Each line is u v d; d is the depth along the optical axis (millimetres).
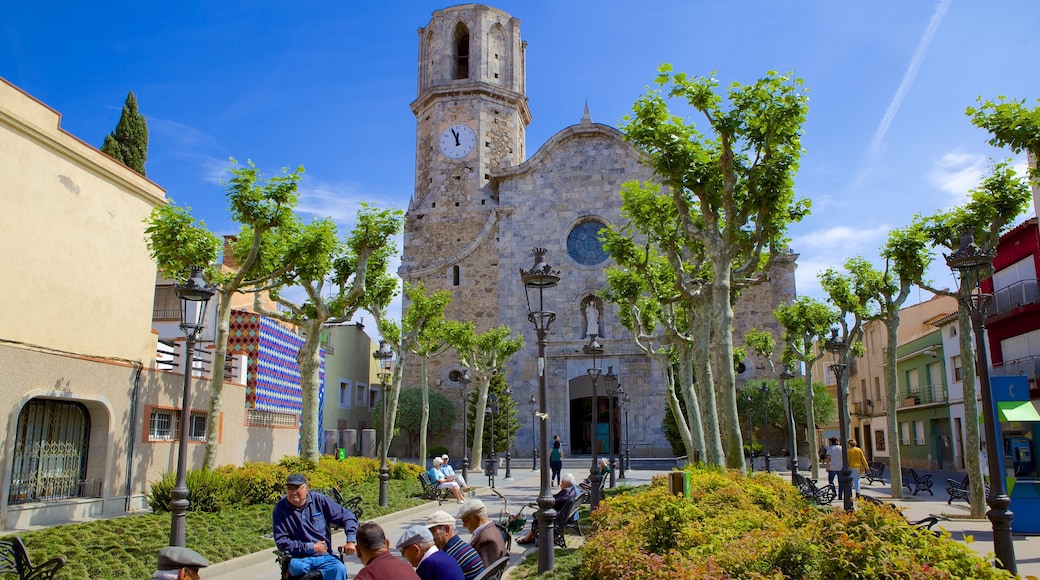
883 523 6926
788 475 34875
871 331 51750
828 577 6410
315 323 22234
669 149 17797
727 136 17062
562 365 45906
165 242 17688
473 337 38781
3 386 13867
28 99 16094
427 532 7246
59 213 16922
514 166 48781
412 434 48062
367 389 52031
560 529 12938
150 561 11578
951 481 21172
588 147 48625
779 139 16938
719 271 17156
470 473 37719
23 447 14820
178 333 26531
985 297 10719
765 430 36031
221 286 20078
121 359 17422
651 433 44469
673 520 9039
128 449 17344
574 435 50500
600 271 46812
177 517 11422
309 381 22016
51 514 14891
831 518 7199
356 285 23531
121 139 30672
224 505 15945
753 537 8039
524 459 45219
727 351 16703
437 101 51469
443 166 50719
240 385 23250
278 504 8359
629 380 45094
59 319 16828
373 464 25719
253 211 18234
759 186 17469
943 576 5918
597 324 46344
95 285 18078
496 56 52719
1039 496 15188
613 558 8227
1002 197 18031
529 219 48156
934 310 42688
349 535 8398
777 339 45344
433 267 48438
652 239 22500
